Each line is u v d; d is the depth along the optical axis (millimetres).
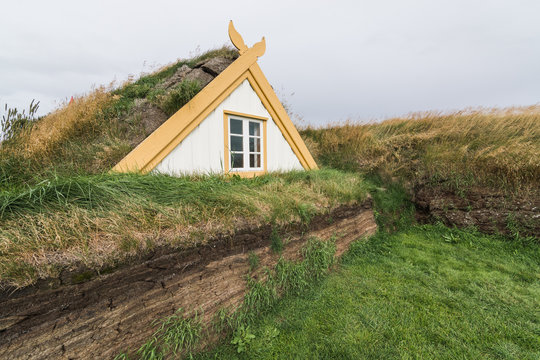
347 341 2424
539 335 2504
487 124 7250
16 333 1437
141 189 2611
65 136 4219
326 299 3121
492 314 2844
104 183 2439
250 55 5293
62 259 1619
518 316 2805
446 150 6742
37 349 1497
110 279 1819
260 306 2826
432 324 2662
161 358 1995
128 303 1905
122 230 1957
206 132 4500
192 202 2695
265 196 3422
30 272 1478
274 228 3113
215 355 2238
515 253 4555
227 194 3025
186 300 2250
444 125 7992
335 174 6152
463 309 2924
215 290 2480
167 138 3914
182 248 2240
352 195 4781
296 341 2441
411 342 2414
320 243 3811
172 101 4281
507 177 5461
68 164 3555
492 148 6098
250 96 5367
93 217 2012
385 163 7770
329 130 10539
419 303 3035
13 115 3668
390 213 6250
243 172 5086
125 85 6867
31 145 3734
